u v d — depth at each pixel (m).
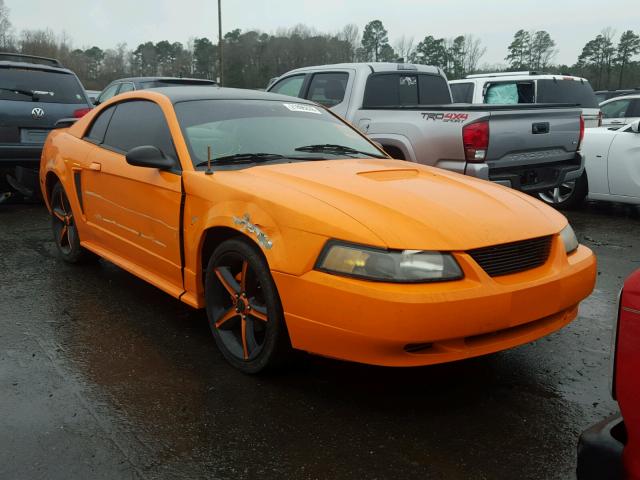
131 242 4.09
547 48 71.81
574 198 7.90
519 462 2.48
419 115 6.28
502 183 5.95
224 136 3.87
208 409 2.87
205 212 3.34
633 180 7.25
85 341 3.64
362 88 7.33
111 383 3.12
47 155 5.25
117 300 4.36
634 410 1.63
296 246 2.81
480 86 11.80
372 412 2.86
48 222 6.96
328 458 2.50
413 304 2.54
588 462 1.78
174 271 3.68
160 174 3.72
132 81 12.11
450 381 3.17
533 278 2.84
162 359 3.41
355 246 2.67
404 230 2.71
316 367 3.30
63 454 2.51
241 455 2.52
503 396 3.02
